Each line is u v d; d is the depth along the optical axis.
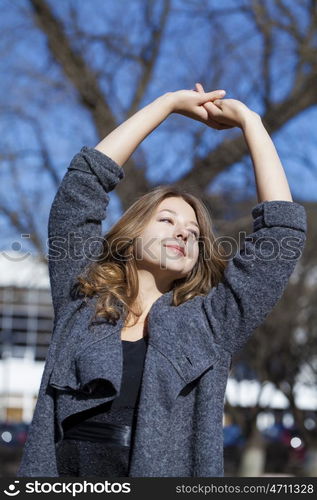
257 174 3.97
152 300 3.98
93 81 15.48
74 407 3.51
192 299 3.90
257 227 3.85
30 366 57.75
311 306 22.39
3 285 19.70
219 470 3.47
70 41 15.38
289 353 24.16
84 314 3.78
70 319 3.80
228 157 15.34
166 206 4.04
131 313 3.86
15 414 57.75
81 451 3.53
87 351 3.59
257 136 4.04
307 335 23.89
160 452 3.46
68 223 3.97
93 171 4.00
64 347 3.67
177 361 3.60
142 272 4.00
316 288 22.23
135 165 14.83
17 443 35.22
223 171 15.73
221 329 3.72
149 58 15.89
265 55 15.27
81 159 4.03
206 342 3.67
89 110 15.59
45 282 17.36
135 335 3.81
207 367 3.60
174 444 3.52
